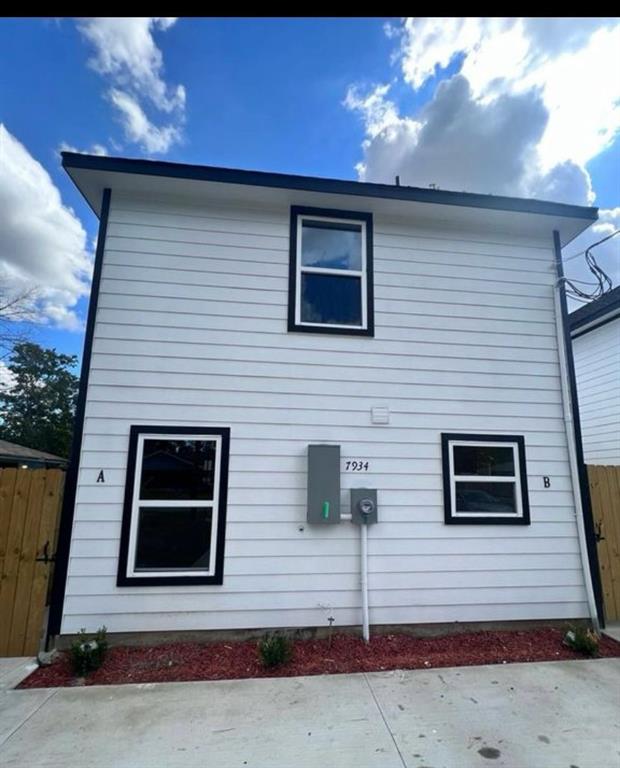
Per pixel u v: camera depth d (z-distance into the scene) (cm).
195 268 506
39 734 275
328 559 466
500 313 561
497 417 534
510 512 518
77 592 420
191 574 441
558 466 537
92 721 291
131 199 509
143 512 450
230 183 495
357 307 537
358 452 495
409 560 480
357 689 342
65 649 405
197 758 252
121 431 458
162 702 318
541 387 553
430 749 262
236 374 490
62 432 2938
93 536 432
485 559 495
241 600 444
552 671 380
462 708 312
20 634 409
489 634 471
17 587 417
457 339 543
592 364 952
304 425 491
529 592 496
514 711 309
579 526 521
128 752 257
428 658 407
